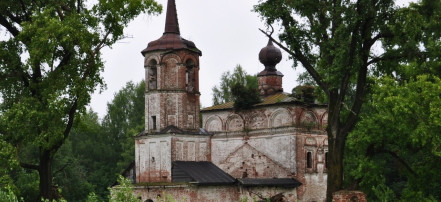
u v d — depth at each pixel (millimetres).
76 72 36250
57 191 40094
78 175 72438
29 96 36719
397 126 37938
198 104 51750
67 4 38125
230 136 57906
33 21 34812
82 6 38250
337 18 35125
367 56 37094
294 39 37188
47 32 33625
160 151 49281
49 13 34781
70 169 70938
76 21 35031
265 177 54781
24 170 62344
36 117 34312
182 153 49344
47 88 35312
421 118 37281
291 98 54625
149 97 50844
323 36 36500
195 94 51562
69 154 75250
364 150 40719
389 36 36500
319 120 56031
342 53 34094
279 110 54750
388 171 65875
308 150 54719
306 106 54875
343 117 40844
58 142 36719
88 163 90188
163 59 50312
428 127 36438
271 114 55250
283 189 51656
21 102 35844
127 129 87125
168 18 51656
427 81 39094
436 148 37812
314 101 55250
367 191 43344
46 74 36062
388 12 35438
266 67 59969
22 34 34406
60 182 69250
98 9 36375
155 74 51312
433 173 39812
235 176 56844
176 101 50062
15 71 36688
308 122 55156
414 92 37438
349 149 42938
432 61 40438
